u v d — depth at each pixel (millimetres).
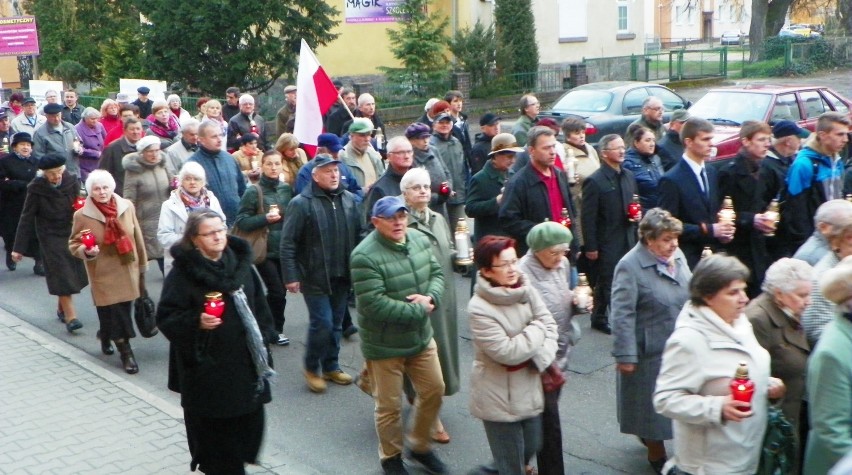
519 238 7152
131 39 28281
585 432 6258
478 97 28875
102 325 7883
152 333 7465
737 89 15320
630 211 7734
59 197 8648
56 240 8695
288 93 13977
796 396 4418
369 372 5578
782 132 7246
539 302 4879
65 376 7512
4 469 5730
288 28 23969
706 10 71125
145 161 8844
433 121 11188
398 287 5422
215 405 4797
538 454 4988
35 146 12602
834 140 6824
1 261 12031
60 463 5820
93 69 32312
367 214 7277
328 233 6855
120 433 6301
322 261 6848
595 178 7715
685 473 4043
